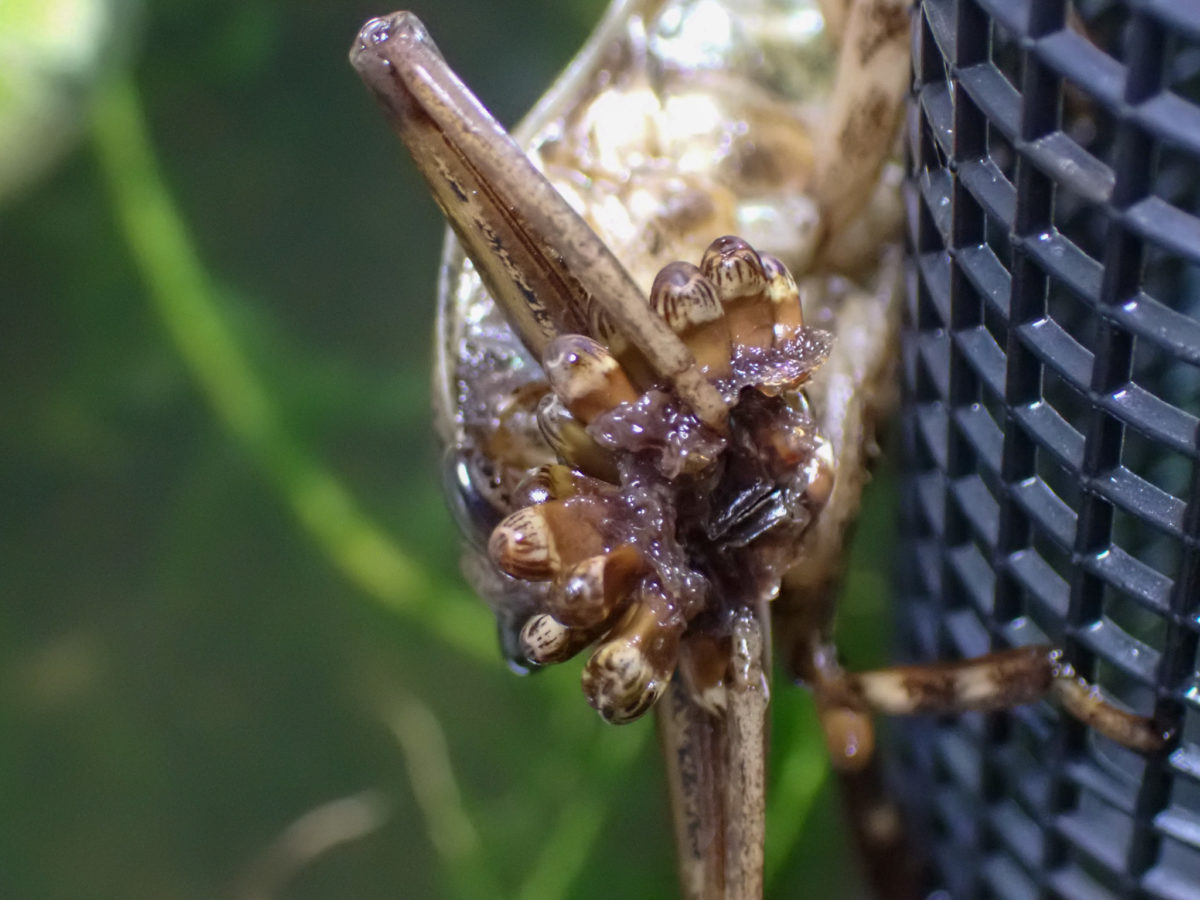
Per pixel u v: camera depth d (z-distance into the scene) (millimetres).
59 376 159
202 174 164
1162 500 52
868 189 72
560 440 54
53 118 128
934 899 80
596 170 73
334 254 158
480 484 65
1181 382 69
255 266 157
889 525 83
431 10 163
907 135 63
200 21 165
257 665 136
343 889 123
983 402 62
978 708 61
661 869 94
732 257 52
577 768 105
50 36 125
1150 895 61
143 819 132
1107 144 67
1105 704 59
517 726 115
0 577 147
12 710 139
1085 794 66
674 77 77
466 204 54
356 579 126
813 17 79
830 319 72
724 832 56
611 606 51
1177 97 45
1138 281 49
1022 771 66
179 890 128
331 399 143
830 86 78
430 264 155
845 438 66
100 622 144
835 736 63
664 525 52
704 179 74
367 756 128
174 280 140
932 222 59
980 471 61
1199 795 65
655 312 51
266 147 165
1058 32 47
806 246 73
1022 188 51
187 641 140
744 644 54
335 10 166
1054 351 52
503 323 66
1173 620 54
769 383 52
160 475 151
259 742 133
